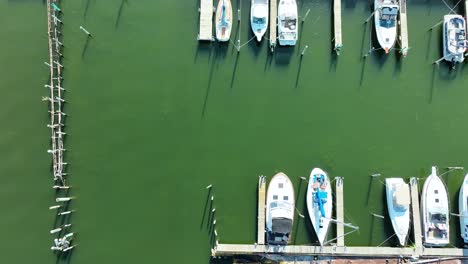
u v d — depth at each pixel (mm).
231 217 31891
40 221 31641
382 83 33375
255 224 31703
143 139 32812
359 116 33094
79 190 32094
